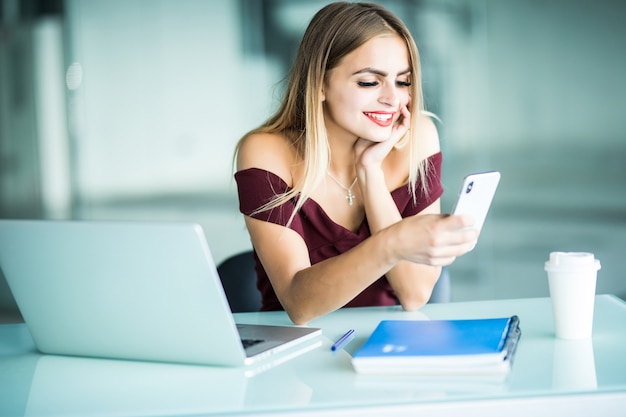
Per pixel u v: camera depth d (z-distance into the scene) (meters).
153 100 5.95
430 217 1.34
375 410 1.00
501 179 6.13
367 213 1.87
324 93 1.83
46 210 5.91
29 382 1.20
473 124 6.07
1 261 1.29
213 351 1.22
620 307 1.55
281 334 1.38
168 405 1.06
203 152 6.00
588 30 6.17
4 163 5.86
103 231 1.17
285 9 5.95
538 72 6.14
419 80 1.84
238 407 1.03
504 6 6.05
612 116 6.24
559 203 6.17
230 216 6.04
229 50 5.96
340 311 1.64
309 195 1.90
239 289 2.06
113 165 5.95
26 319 1.34
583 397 1.02
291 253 1.76
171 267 1.16
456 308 1.62
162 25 5.92
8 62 5.82
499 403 1.01
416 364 1.12
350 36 1.75
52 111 5.87
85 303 1.26
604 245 5.85
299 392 1.08
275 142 1.91
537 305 1.61
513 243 6.00
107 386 1.16
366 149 1.86
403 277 1.63
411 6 5.93
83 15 5.85
